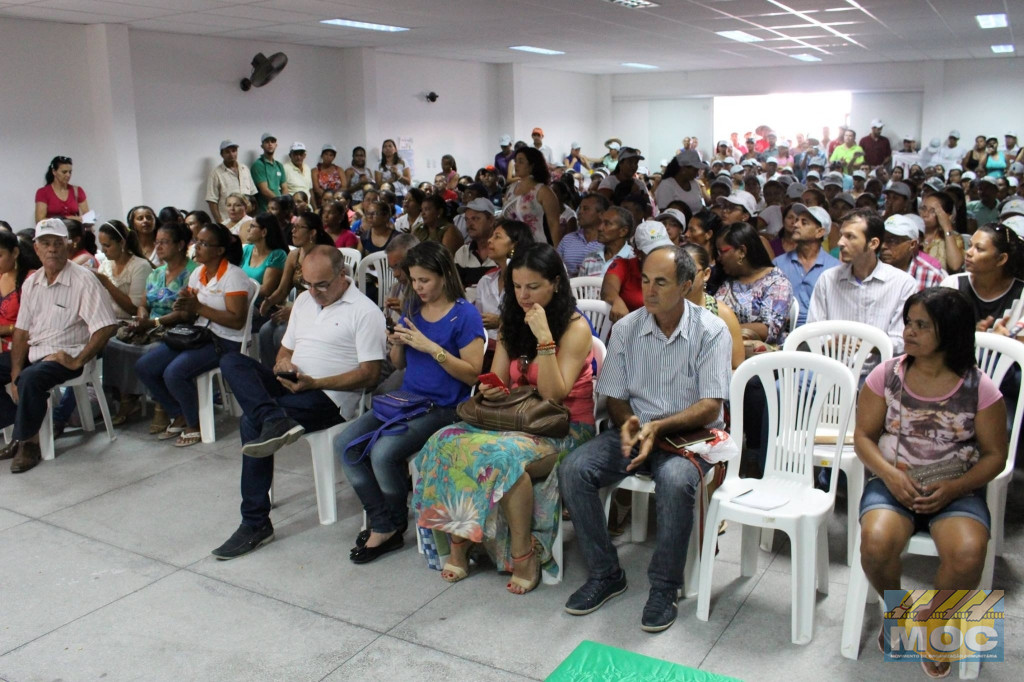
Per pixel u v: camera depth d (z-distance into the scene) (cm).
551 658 254
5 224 614
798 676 240
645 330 292
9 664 258
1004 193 973
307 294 373
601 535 280
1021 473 379
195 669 254
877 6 862
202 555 327
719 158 1628
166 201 966
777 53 1409
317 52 1154
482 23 961
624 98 1888
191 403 446
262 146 1055
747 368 281
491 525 285
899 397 252
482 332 335
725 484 278
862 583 245
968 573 227
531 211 560
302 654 260
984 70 1570
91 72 872
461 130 1455
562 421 290
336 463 418
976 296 364
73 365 429
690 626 268
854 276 371
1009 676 236
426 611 283
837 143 1650
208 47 992
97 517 363
